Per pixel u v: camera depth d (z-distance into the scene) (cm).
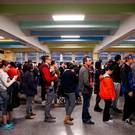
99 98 611
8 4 580
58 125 484
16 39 901
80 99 750
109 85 486
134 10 575
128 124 488
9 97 472
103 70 552
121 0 549
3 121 468
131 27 659
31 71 538
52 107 666
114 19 777
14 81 486
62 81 493
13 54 1866
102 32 1009
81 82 478
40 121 516
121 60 577
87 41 1352
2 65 462
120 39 890
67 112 495
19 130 450
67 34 1022
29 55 1906
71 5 581
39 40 1263
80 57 1898
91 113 594
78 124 491
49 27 830
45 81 501
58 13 595
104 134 423
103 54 1855
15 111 618
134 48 1667
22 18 755
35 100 791
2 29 641
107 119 506
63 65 777
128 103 498
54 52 1875
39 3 577
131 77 484
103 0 547
